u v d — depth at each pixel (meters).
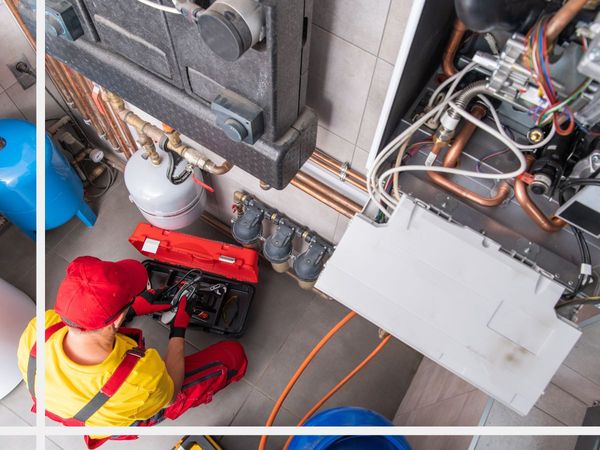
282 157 0.92
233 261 1.79
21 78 1.85
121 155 2.29
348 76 0.98
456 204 0.89
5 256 2.15
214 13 0.65
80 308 1.15
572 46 0.61
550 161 0.77
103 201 2.30
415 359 1.96
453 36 0.82
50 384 1.24
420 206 0.84
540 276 0.78
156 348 2.00
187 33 0.77
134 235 1.83
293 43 0.75
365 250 0.84
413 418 1.57
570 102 0.63
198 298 1.91
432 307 0.81
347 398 1.91
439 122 0.91
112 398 1.24
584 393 0.99
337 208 1.38
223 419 1.89
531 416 0.99
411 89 0.87
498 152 0.88
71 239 2.22
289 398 1.92
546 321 0.77
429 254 0.82
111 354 1.24
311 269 1.64
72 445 1.86
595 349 0.97
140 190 1.57
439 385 1.48
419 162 0.93
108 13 0.85
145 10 0.78
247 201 1.70
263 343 2.02
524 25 0.58
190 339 2.01
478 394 1.10
